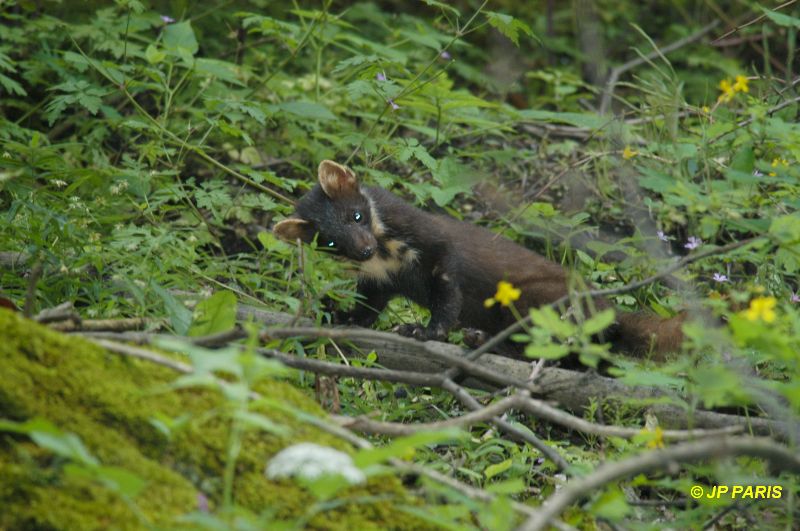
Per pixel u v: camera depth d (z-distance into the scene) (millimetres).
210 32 18016
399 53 14727
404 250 11266
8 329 5941
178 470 5918
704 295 11148
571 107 17219
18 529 5160
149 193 12711
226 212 12117
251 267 11680
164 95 13758
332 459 5332
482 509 5867
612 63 20469
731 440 6082
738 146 10680
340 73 15688
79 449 5105
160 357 6328
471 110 14664
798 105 12227
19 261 10070
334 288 10906
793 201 9344
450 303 11023
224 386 5422
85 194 12086
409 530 6152
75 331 7438
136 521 5375
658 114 12445
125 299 9617
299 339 9438
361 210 11391
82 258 9492
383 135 15195
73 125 15125
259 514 5898
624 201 12500
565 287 11242
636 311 11125
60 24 14320
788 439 8039
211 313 8227
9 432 5547
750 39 17719
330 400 8844
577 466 7918
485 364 9469
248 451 6109
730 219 8547
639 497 8609
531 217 12180
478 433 9234
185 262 10336
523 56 20891
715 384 6715
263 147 14898
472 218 13953
